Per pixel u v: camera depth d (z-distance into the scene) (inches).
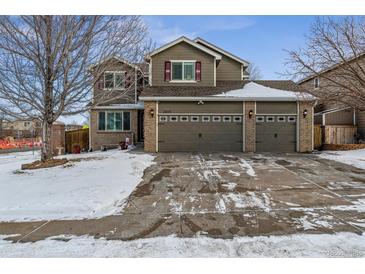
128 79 393.4
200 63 563.8
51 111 338.3
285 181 271.1
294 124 511.8
